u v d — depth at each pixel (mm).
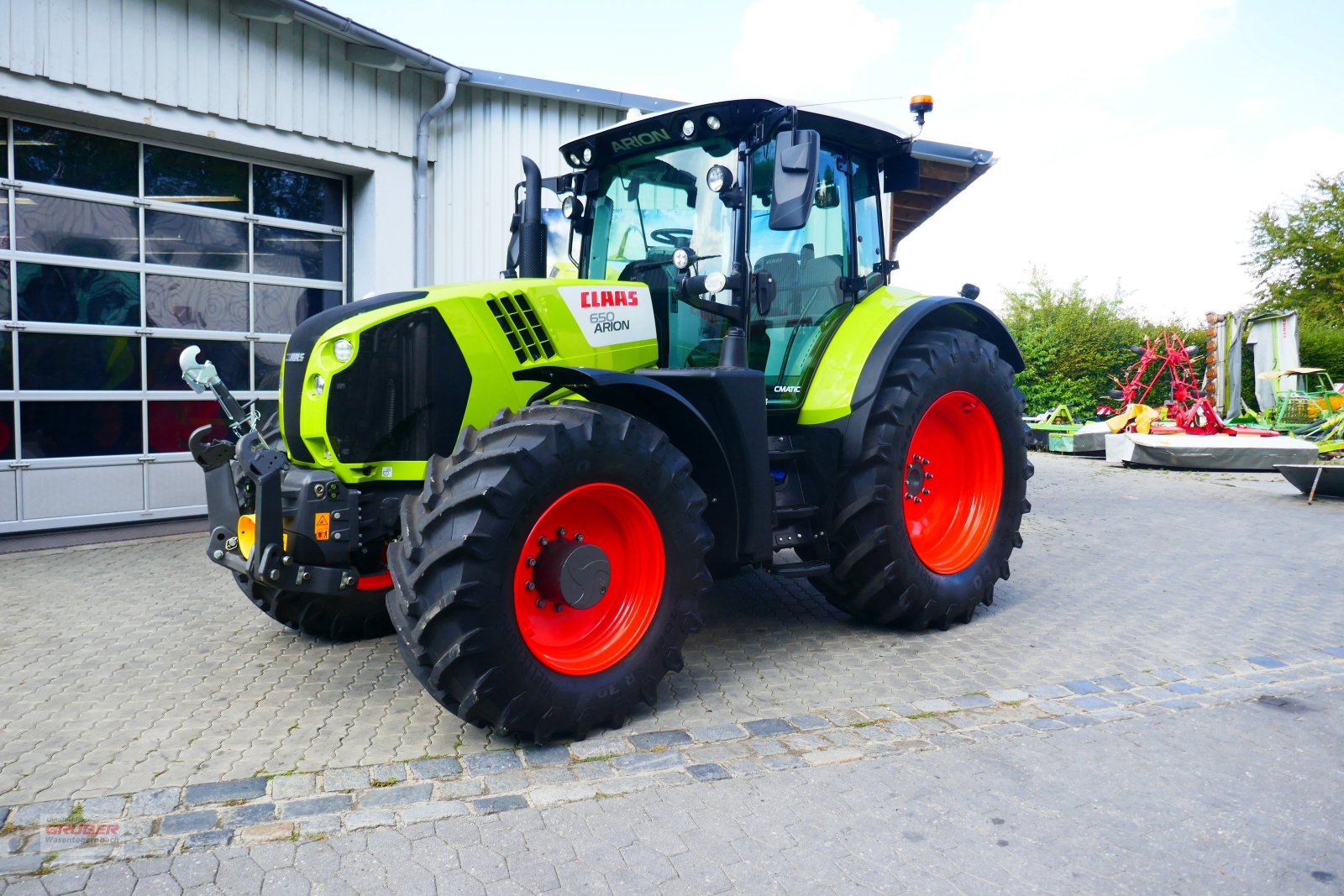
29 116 6062
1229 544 6668
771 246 4074
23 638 4227
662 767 2877
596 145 4227
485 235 7957
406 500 3055
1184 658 4039
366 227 7566
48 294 6273
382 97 7387
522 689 2900
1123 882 2232
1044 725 3248
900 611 4250
